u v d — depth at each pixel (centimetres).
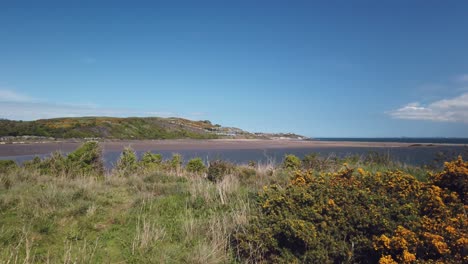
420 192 464
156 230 533
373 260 392
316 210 443
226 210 643
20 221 573
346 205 440
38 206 649
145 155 1416
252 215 529
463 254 323
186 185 896
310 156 1119
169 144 4525
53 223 575
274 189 579
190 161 1264
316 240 398
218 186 786
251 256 450
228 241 506
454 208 414
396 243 356
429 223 376
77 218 615
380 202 446
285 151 3488
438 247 331
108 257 464
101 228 577
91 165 1214
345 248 390
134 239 508
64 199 704
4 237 496
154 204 712
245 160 2327
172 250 484
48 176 1000
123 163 1315
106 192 825
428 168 795
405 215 411
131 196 806
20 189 792
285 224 429
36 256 457
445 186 482
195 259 445
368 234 403
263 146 4569
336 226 417
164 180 1020
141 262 450
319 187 504
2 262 427
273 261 423
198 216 639
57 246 495
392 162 982
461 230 346
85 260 447
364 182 527
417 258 344
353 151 3322
